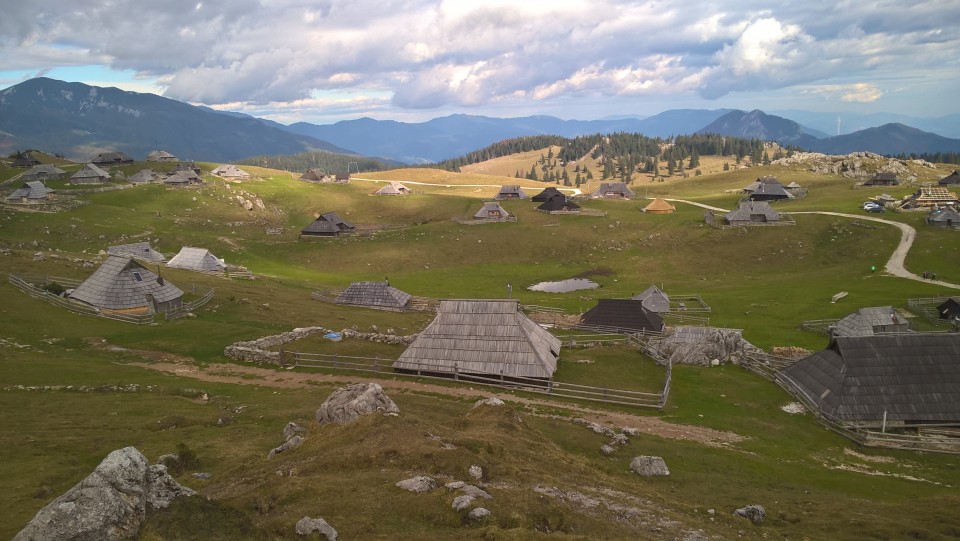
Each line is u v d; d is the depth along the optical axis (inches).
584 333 3221.0
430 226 6456.7
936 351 2042.3
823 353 2198.6
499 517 843.4
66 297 2903.5
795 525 1077.1
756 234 5738.2
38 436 1358.3
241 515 776.9
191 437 1400.1
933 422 1908.2
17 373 1893.5
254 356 2320.4
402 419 1261.1
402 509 864.3
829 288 4197.8
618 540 846.5
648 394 2044.8
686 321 3636.8
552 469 1165.7
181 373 2128.4
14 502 975.0
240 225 6471.5
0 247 4451.3
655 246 5797.2
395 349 2479.1
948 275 4311.0
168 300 2957.7
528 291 4753.9
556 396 2021.4
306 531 769.6
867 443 1765.5
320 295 3922.2
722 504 1181.1
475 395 1961.1
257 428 1489.9
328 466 1049.5
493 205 6939.0
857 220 5757.9
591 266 5541.3
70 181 7465.6
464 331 2225.6
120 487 673.0
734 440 1727.4
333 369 2241.6
